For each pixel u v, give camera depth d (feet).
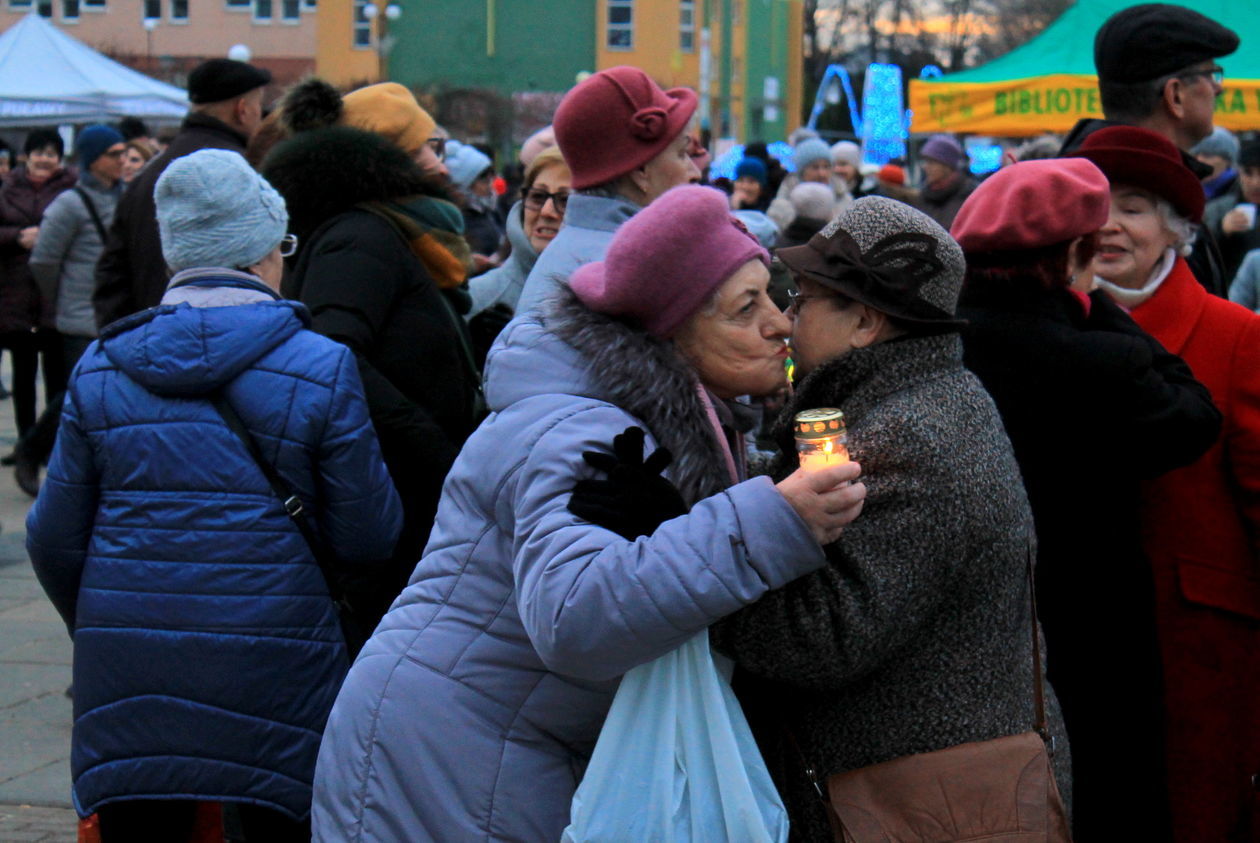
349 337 12.15
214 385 10.27
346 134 12.94
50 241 28.81
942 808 7.50
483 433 7.73
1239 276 27.25
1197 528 10.96
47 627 21.17
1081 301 10.17
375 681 7.79
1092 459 9.93
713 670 7.30
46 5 160.15
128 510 10.28
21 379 32.01
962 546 7.41
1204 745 11.02
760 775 7.36
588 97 11.27
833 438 7.02
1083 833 10.44
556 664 6.98
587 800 7.19
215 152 11.07
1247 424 10.76
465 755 7.50
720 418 8.16
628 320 7.68
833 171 40.63
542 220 15.78
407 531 12.67
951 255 7.86
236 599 10.17
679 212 7.55
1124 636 10.25
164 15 159.43
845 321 7.93
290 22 158.40
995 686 7.72
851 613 7.21
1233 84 29.66
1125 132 11.24
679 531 6.85
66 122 59.11
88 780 10.28
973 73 34.76
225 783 10.15
